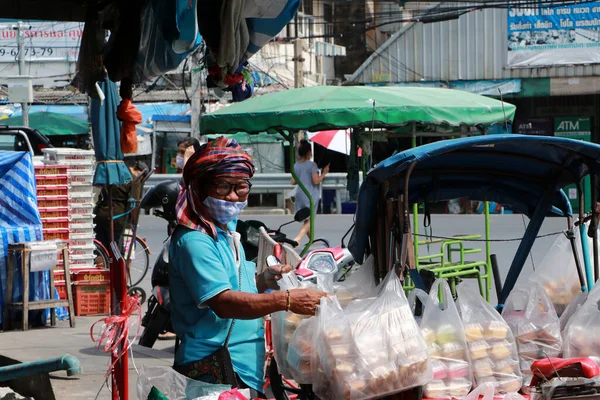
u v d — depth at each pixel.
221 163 3.80
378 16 35.69
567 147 4.67
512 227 17.98
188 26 4.73
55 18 5.95
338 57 36.28
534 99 26.58
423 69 26.83
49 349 7.68
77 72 5.71
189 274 3.77
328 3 35.59
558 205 5.61
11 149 15.42
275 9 4.87
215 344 3.89
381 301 3.98
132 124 5.59
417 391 3.94
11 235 8.93
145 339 7.94
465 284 4.55
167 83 27.50
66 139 28.94
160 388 3.94
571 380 3.96
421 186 5.58
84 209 9.98
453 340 4.23
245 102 8.94
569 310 4.88
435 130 9.53
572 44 25.33
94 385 6.38
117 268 3.96
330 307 3.88
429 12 26.08
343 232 17.88
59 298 9.48
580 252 5.43
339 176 24.22
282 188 24.70
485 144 4.53
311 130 8.39
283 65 30.16
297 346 4.03
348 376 3.82
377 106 8.12
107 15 5.50
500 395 4.29
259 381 4.03
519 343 4.58
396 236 4.59
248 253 8.09
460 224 18.84
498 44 25.98
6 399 6.06
